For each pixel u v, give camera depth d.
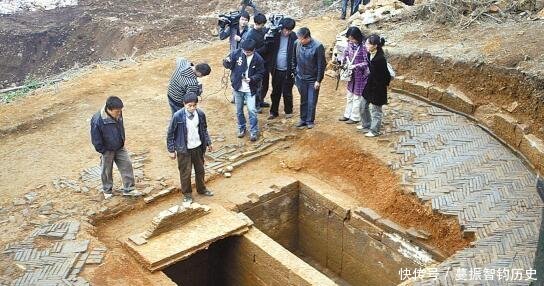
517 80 10.48
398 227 8.99
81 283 7.60
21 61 25.83
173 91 9.82
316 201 10.02
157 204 9.53
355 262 9.80
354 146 10.43
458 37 12.59
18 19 28.12
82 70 16.06
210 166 10.45
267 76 11.64
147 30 24.88
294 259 8.40
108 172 9.19
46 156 10.76
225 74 14.09
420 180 9.41
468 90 11.32
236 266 9.30
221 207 9.29
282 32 10.88
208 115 12.13
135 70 14.75
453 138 10.48
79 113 12.43
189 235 8.57
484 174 9.42
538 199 8.69
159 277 7.93
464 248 8.01
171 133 8.91
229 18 12.13
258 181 10.22
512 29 12.27
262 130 11.47
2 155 10.81
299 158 10.73
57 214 9.00
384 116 11.38
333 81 13.18
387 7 14.61
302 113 11.16
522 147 9.76
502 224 8.25
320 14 18.83
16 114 12.48
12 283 7.55
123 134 8.95
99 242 8.44
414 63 12.22
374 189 9.77
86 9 28.38
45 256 8.05
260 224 10.05
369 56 10.21
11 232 8.56
